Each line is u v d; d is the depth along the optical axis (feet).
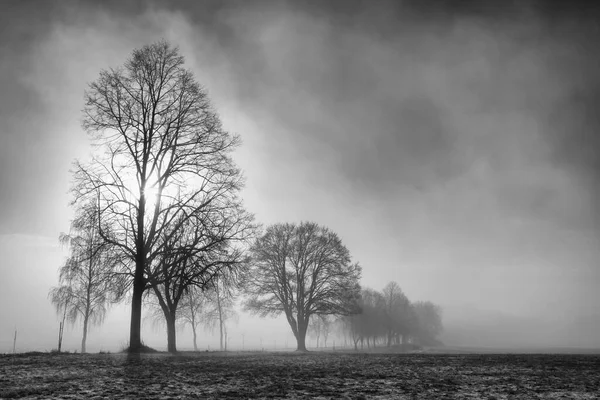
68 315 183.11
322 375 46.91
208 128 97.76
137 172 92.84
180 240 94.32
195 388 36.06
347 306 191.83
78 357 67.62
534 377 47.73
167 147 94.94
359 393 35.04
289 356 89.97
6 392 32.01
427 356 93.61
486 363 68.69
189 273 92.43
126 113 94.53
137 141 93.76
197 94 98.12
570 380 45.14
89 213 88.07
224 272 96.89
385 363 66.39
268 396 32.68
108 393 32.63
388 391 36.35
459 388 38.78
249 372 48.80
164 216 94.79
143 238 92.32
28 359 61.26
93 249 88.74
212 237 94.17
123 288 91.25
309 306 190.80
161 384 37.86
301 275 192.13
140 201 91.91
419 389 37.70
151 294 112.68
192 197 95.40
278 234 193.06
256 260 185.37
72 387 35.27
